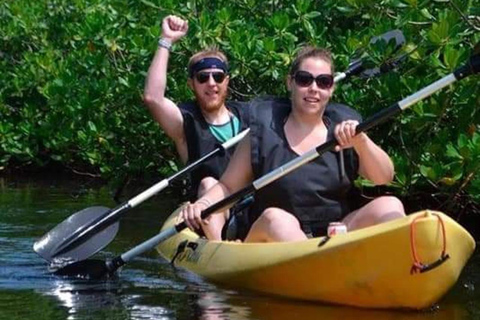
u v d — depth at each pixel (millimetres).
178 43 22172
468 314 12453
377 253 12242
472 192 17484
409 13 17078
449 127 18328
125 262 15008
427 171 17453
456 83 17125
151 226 20422
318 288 12906
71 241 16391
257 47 20359
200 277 14711
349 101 18906
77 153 29578
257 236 14148
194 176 17266
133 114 26156
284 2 22344
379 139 19375
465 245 12406
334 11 21156
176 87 23062
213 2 23250
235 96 22891
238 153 14406
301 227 14016
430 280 12211
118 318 12164
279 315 12242
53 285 14320
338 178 13961
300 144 14039
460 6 16984
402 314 12414
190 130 17219
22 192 26859
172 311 12539
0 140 31297
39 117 31047
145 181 27984
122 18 25266
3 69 32406
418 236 11961
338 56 18969
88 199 25250
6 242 18031
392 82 18016
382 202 13352
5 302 13125
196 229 15594
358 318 12133
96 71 26375
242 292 13680
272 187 13992
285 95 21812
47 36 31344
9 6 32656
